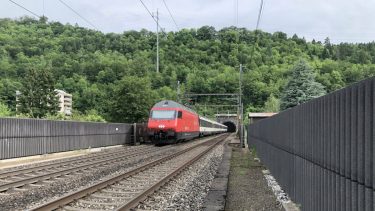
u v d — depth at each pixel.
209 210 9.92
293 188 11.31
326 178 7.15
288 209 10.24
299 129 10.35
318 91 68.69
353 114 5.52
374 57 61.47
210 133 79.75
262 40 65.50
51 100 68.25
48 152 27.75
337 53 70.75
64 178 15.72
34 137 25.94
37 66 72.44
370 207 4.87
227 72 69.88
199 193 13.04
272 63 68.25
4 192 12.53
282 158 13.84
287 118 12.66
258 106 68.81
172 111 42.41
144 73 76.06
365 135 5.02
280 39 71.81
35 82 68.25
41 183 14.39
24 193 12.30
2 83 75.31
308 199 8.95
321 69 70.81
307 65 70.88
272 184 14.98
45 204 9.28
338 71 66.81
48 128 27.83
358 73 60.62
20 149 24.30
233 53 70.75
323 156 7.38
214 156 28.41
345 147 5.92
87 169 18.88
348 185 5.75
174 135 41.66
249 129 40.66
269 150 19.00
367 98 4.94
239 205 11.02
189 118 48.25
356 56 64.06
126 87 56.22
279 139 14.75
